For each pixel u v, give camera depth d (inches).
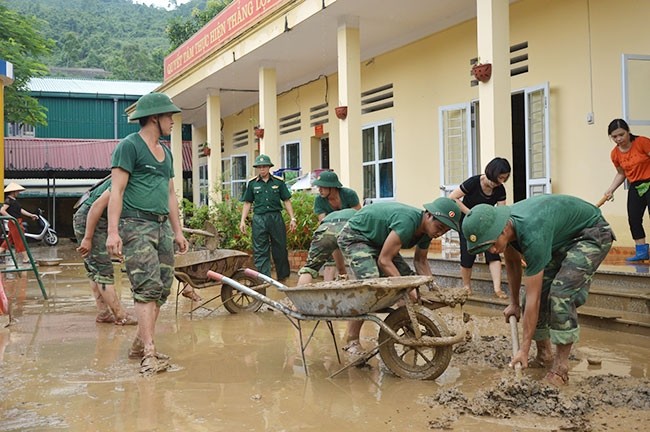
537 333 191.3
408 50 482.9
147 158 209.0
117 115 1074.1
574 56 355.3
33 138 956.6
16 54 816.3
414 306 187.5
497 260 284.8
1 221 349.7
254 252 342.3
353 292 178.4
